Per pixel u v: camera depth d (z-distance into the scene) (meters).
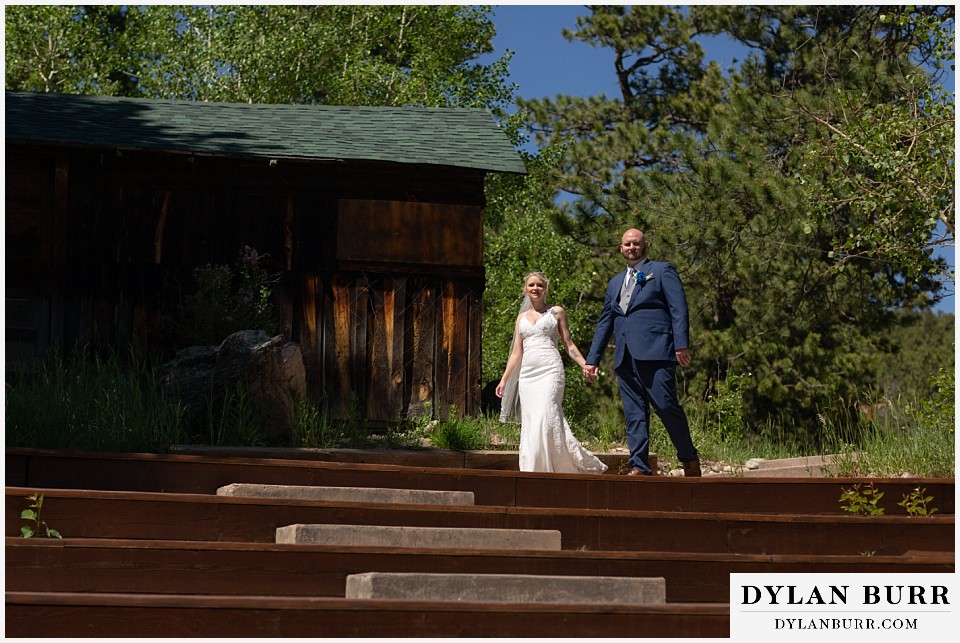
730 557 4.73
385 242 10.70
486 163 10.86
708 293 17.80
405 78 20.30
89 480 5.56
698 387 17.94
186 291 10.31
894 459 7.77
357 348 10.46
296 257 10.54
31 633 3.56
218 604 3.69
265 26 19.89
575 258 18.84
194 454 7.01
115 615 3.63
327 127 11.78
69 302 10.05
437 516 5.14
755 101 17.80
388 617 3.77
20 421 6.55
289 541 4.71
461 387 10.57
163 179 10.44
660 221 16.95
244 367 8.02
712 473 9.11
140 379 9.28
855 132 10.29
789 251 16.83
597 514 5.32
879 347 18.20
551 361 7.42
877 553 5.54
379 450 8.05
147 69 20.20
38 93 12.16
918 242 10.20
